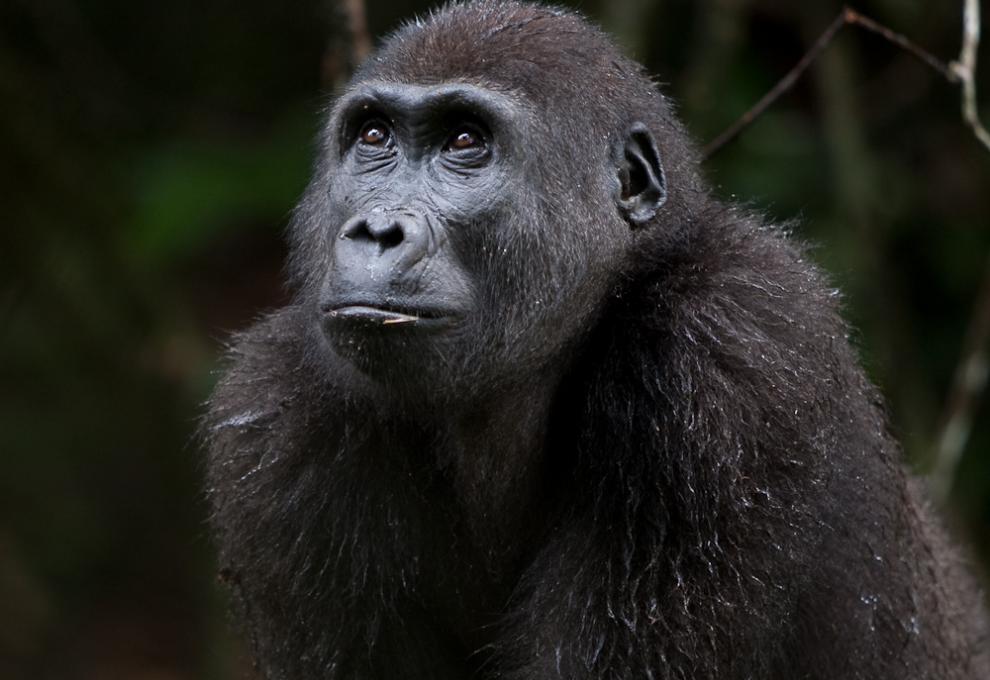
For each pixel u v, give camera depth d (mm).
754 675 12578
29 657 30453
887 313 26422
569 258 13258
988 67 29297
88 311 31062
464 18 13562
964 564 17844
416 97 12867
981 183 30031
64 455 31594
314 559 13352
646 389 12734
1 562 30734
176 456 31359
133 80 33438
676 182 14133
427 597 13867
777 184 28812
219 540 13906
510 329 13023
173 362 31359
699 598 12188
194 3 33531
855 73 30234
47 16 30781
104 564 31734
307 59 34031
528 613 13039
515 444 13602
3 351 31062
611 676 12430
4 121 29719
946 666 14992
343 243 12367
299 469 13344
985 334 20672
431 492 13617
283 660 13672
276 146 32469
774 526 12367
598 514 12766
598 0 26516
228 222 32531
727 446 12297
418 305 12258
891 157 30469
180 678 30844
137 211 31625
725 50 25672
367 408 13250
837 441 13141
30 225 30328
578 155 13344
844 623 13430
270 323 14250
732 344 12617
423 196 12719
